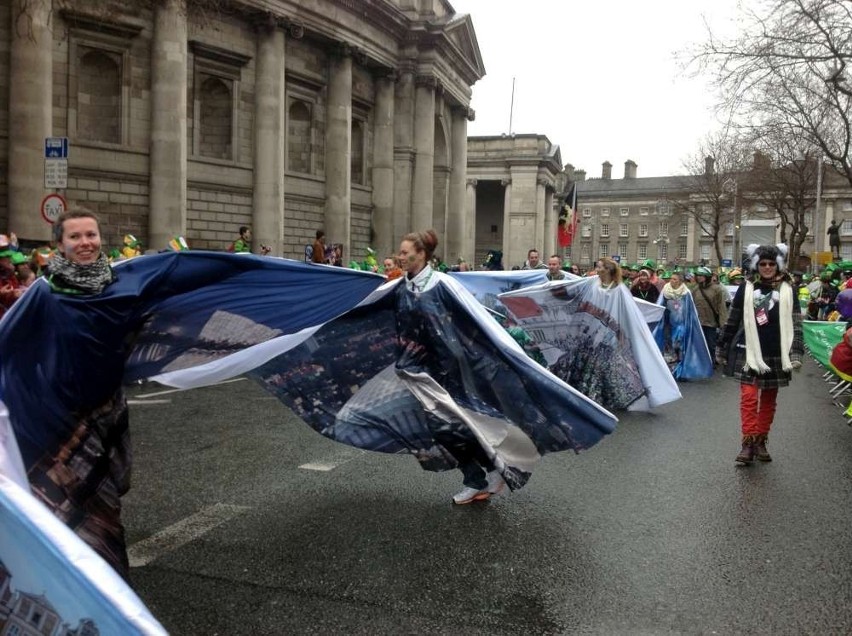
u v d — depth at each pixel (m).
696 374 15.00
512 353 5.90
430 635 3.77
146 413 9.63
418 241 5.91
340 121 33.94
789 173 50.12
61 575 2.18
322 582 4.38
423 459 6.06
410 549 4.95
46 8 21.11
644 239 114.31
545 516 5.71
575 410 5.89
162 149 25.59
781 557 4.95
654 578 4.56
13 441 3.43
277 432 8.53
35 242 21.64
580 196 118.31
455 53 42.66
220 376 5.29
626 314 10.41
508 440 5.92
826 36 22.55
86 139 24.75
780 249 7.55
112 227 25.16
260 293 5.15
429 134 40.06
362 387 6.20
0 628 2.29
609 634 3.83
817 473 7.27
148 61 25.75
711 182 63.06
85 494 3.94
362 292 5.67
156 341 4.97
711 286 16.58
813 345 13.45
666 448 8.28
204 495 6.08
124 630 2.06
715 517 5.79
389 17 36.28
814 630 3.92
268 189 29.86
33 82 21.70
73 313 3.80
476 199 76.75
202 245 28.44
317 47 33.31
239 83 29.33
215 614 3.95
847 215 95.00
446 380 5.90
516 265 68.75
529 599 4.22
